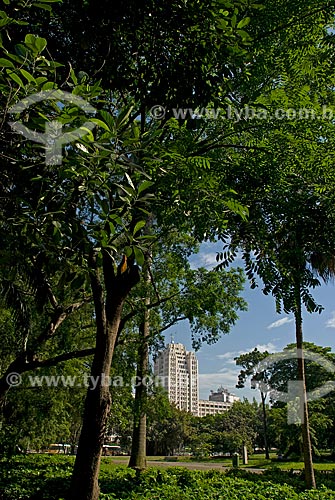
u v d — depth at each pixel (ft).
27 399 54.90
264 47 24.30
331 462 113.70
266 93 25.46
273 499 39.81
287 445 105.40
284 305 23.45
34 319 36.99
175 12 14.05
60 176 10.38
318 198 23.52
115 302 29.63
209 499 36.11
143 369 53.42
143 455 59.88
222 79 15.01
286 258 23.41
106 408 28.07
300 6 23.99
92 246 11.56
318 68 25.18
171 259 51.01
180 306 51.67
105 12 14.52
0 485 34.32
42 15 15.11
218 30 14.23
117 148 10.73
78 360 55.57
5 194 11.71
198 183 18.49
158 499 34.63
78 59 15.88
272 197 23.67
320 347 93.45
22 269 12.95
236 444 170.40
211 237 20.07
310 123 24.49
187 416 179.93
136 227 11.27
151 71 15.44
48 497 32.32
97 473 27.35
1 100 10.60
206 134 27.07
